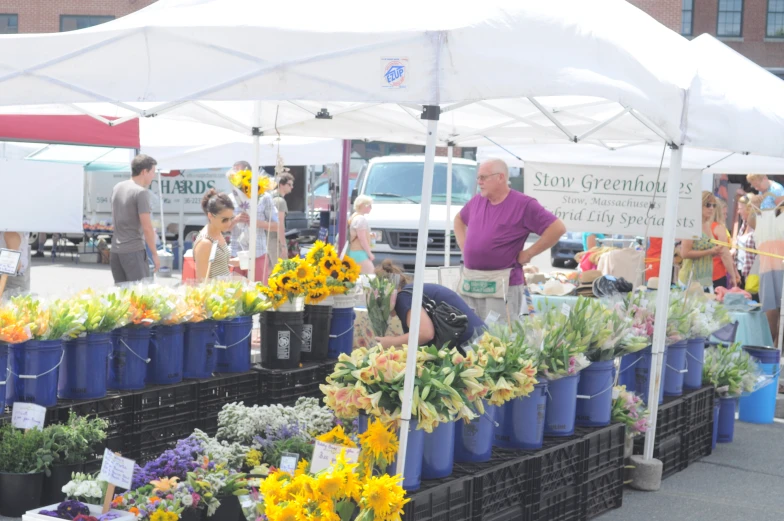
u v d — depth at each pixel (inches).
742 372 296.0
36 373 195.5
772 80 274.7
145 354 216.7
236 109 299.6
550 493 198.1
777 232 415.2
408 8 156.6
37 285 620.4
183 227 834.8
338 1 163.3
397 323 202.8
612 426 220.5
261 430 190.5
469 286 261.0
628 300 257.4
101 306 206.1
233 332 242.2
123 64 157.6
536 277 391.9
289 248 664.4
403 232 525.3
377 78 145.2
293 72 148.7
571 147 398.0
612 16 195.0
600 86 159.3
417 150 948.6
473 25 145.9
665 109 195.0
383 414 158.4
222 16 160.6
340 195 479.8
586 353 213.6
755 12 1403.8
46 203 237.8
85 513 153.3
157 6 184.7
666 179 311.3
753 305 370.3
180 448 174.2
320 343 264.2
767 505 231.6
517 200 257.8
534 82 148.7
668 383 261.4
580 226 320.5
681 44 231.3
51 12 1326.3
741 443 299.9
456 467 178.5
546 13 158.7
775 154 245.0
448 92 142.9
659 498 234.7
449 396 161.6
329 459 157.8
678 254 401.7
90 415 204.1
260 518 152.9
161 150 488.4
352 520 149.5
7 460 178.2
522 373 179.3
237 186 358.3
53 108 254.8
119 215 327.6
